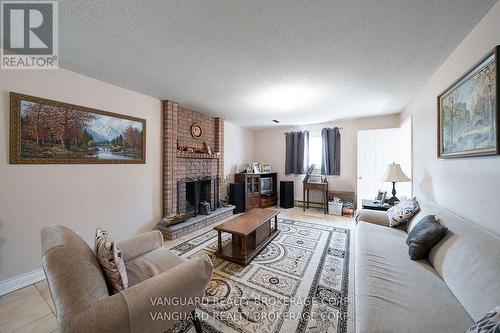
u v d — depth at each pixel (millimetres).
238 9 1332
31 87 1979
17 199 1921
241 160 5520
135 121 2871
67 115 2213
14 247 1906
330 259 2400
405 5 1296
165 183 3295
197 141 4000
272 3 1279
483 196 1489
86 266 973
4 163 1851
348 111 3875
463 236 1391
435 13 1369
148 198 3088
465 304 1068
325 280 1983
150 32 1578
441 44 1729
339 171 4820
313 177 4844
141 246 1735
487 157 1444
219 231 2438
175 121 3393
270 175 5590
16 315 1591
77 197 2320
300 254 2525
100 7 1319
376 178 4059
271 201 5418
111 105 2605
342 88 2691
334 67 2123
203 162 4109
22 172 1947
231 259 2328
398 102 3322
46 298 1786
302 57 1929
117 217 2699
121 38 1657
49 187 2111
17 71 1902
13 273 1901
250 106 3561
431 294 1201
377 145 4059
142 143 2971
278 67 2125
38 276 2035
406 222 2324
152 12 1362
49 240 1035
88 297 929
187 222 3281
